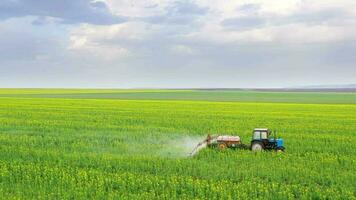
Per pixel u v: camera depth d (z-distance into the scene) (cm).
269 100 11750
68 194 1625
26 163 2217
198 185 1733
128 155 2484
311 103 9938
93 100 9944
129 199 1587
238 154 2555
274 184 1772
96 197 1609
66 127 4025
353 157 2508
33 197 1588
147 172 2036
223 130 3912
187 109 6881
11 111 5912
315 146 2947
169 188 1741
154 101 9812
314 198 1669
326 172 2050
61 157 2361
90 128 3978
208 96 14800
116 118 4997
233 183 1862
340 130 3991
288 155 2556
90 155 2419
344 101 11244
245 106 8119
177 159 2309
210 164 2214
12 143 2953
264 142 2791
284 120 5044
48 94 14762
